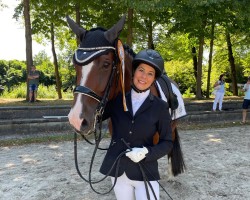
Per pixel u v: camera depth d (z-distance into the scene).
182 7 9.52
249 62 21.97
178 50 17.58
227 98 17.00
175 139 4.09
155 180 2.25
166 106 2.22
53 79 28.69
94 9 12.44
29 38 11.92
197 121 10.14
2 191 4.16
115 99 2.29
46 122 8.03
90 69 2.11
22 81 28.88
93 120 2.13
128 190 2.29
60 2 12.00
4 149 6.46
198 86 15.62
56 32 17.03
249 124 10.04
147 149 2.08
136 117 2.15
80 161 5.57
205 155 6.05
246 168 5.24
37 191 4.16
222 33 17.48
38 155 5.98
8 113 8.88
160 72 2.12
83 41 2.17
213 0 8.24
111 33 2.13
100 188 4.26
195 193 4.10
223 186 4.38
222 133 8.42
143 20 14.87
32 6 13.91
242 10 9.27
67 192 4.12
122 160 2.18
